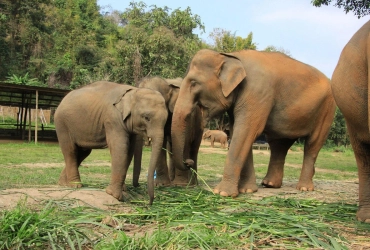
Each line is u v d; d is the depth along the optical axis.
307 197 6.96
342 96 4.54
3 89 22.78
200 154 21.50
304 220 4.73
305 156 8.05
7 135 29.03
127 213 5.01
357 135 4.79
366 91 4.30
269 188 8.16
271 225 4.46
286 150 8.27
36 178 8.92
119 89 6.19
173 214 5.00
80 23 59.88
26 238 3.73
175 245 3.62
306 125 7.75
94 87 6.48
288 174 13.45
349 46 4.50
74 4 63.22
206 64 7.14
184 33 36.59
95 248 3.68
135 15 38.50
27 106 27.39
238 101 7.11
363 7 13.68
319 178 12.85
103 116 6.13
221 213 5.06
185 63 31.53
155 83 7.89
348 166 19.00
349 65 4.43
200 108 7.66
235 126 7.12
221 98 7.12
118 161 5.88
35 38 51.34
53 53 52.81
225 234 3.99
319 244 3.86
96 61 50.66
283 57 7.71
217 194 6.66
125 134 5.92
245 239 3.98
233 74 6.98
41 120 38.78
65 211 4.91
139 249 3.58
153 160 5.59
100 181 8.71
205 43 42.12
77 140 6.53
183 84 7.29
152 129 5.68
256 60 7.27
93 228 4.46
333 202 6.38
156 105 5.72
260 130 7.11
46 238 3.77
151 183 5.53
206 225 4.52
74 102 6.45
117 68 31.78
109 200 5.71
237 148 6.94
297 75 7.54
